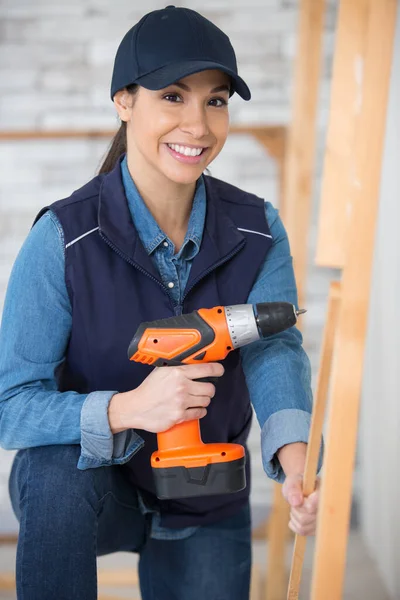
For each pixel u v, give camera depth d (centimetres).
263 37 295
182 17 131
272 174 298
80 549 124
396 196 241
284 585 236
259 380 138
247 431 158
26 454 133
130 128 140
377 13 101
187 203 144
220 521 155
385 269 257
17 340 135
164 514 151
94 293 137
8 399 134
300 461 127
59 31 295
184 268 143
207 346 125
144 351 127
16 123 298
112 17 295
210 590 155
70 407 128
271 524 235
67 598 121
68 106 298
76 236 138
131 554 280
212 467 129
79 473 129
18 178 299
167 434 130
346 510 110
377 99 103
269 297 146
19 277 137
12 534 293
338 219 107
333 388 109
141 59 129
